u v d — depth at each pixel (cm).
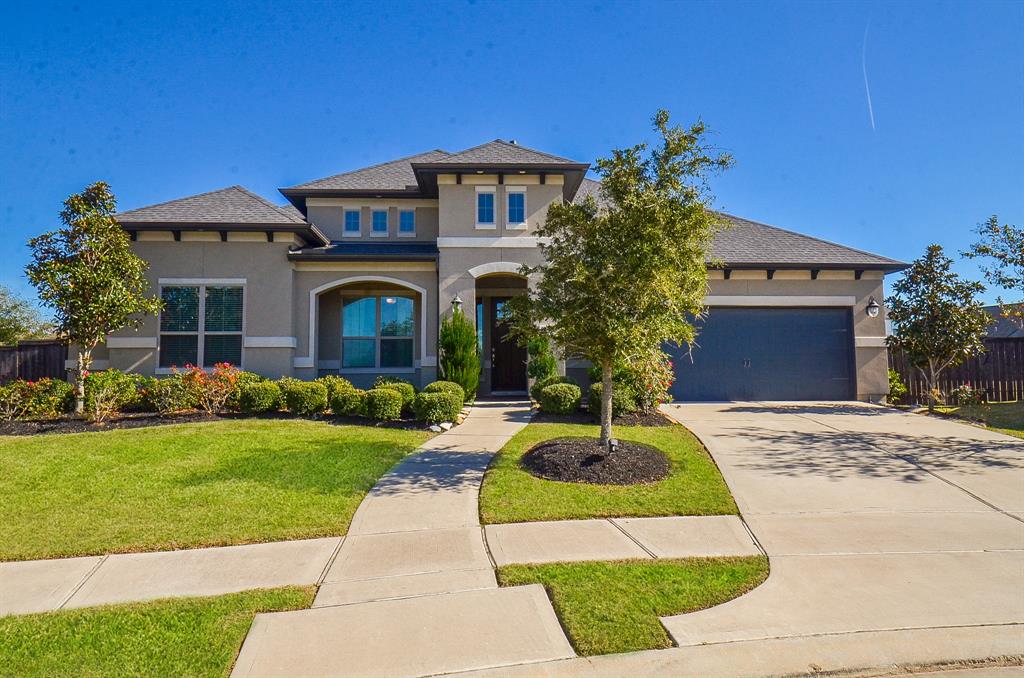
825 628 378
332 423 1064
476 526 579
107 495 650
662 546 523
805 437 988
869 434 1020
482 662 339
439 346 1394
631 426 1065
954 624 384
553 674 328
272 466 763
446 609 403
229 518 586
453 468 788
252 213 1432
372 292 1576
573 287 764
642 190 764
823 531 566
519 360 1614
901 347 1395
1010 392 1539
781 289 1529
